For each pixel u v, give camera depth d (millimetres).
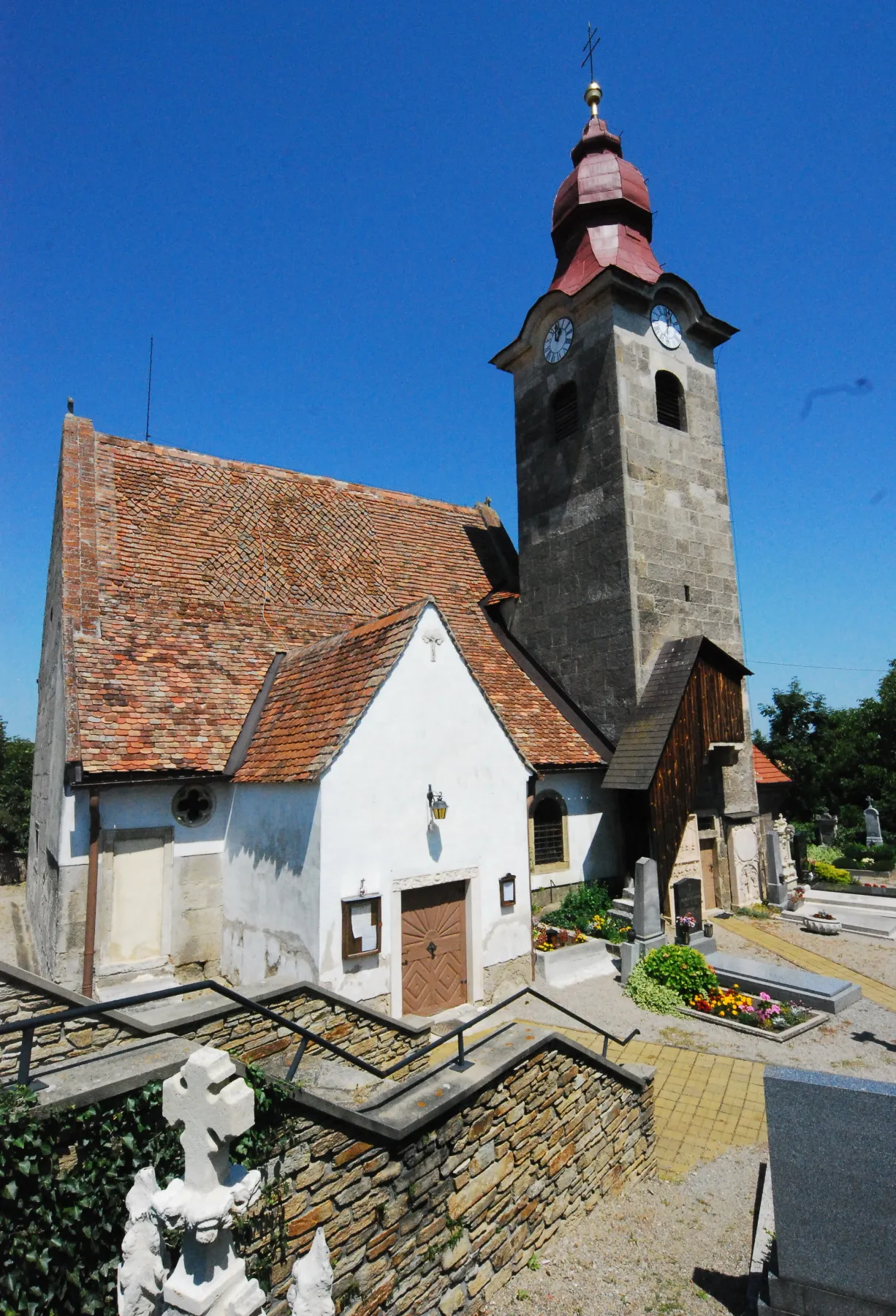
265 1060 7898
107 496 16922
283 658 15125
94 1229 4469
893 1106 5164
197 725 12914
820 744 37875
